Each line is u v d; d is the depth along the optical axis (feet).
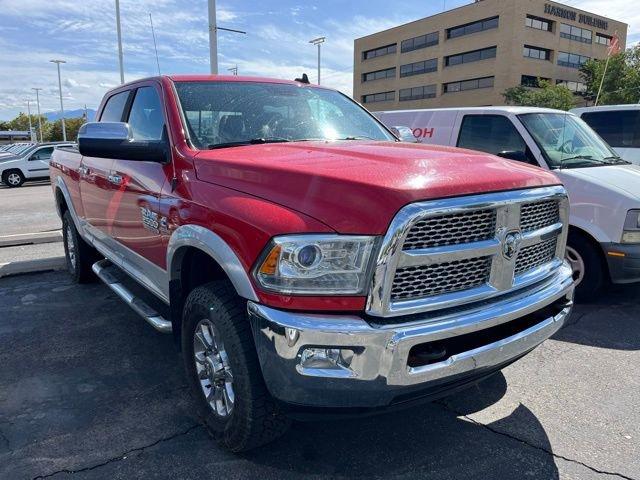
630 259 15.70
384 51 212.43
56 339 13.89
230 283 8.75
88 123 10.19
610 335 14.65
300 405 7.30
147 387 11.37
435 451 9.27
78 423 9.95
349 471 8.69
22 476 8.41
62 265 20.92
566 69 174.50
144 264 11.73
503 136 19.80
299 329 6.95
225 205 8.25
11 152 90.22
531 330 8.66
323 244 7.00
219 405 9.17
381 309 6.97
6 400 10.78
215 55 49.37
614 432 9.93
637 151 27.99
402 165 7.89
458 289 7.77
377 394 7.12
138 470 8.60
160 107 11.62
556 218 9.55
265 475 8.54
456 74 180.34
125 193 12.06
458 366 7.58
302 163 8.25
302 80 14.47
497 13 163.02
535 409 10.73
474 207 7.40
